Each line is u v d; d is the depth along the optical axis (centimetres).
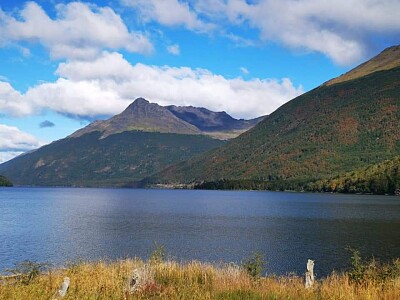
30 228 7225
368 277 1970
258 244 5453
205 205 14350
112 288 1762
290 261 4328
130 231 6881
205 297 1622
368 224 7906
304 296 1666
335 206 13138
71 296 1631
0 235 6269
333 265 4100
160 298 1625
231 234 6494
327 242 5616
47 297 1639
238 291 1712
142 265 2350
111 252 4850
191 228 7338
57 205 14212
